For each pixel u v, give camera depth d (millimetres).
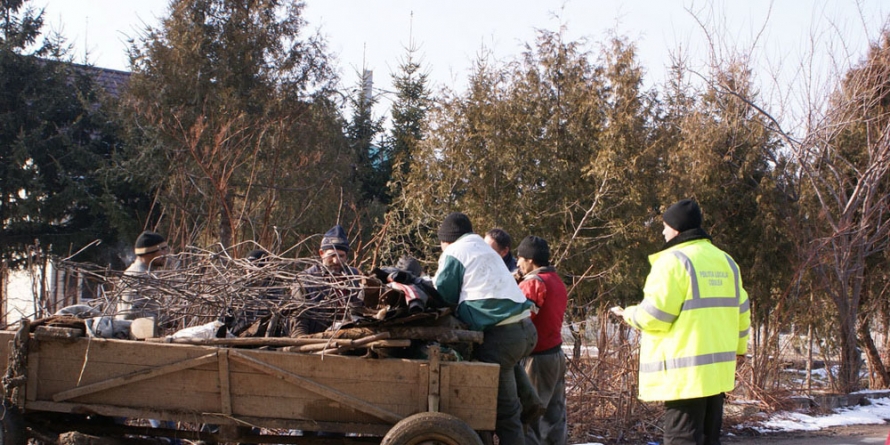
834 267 10859
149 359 4422
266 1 15688
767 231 11312
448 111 12508
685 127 12055
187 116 14367
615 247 11453
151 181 15133
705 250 4586
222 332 4777
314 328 5078
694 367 4395
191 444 5250
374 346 4383
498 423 4742
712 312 4469
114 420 5148
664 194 11617
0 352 4539
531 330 4887
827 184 10914
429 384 4367
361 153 19500
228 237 11281
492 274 4762
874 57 11133
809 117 11008
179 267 5980
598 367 7453
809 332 11031
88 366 4445
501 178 12062
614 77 11961
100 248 16906
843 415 8992
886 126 10844
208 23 15500
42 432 4613
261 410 4410
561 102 12312
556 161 11914
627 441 7094
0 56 16047
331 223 14695
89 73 17734
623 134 11492
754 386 9141
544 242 5961
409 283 4770
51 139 16406
